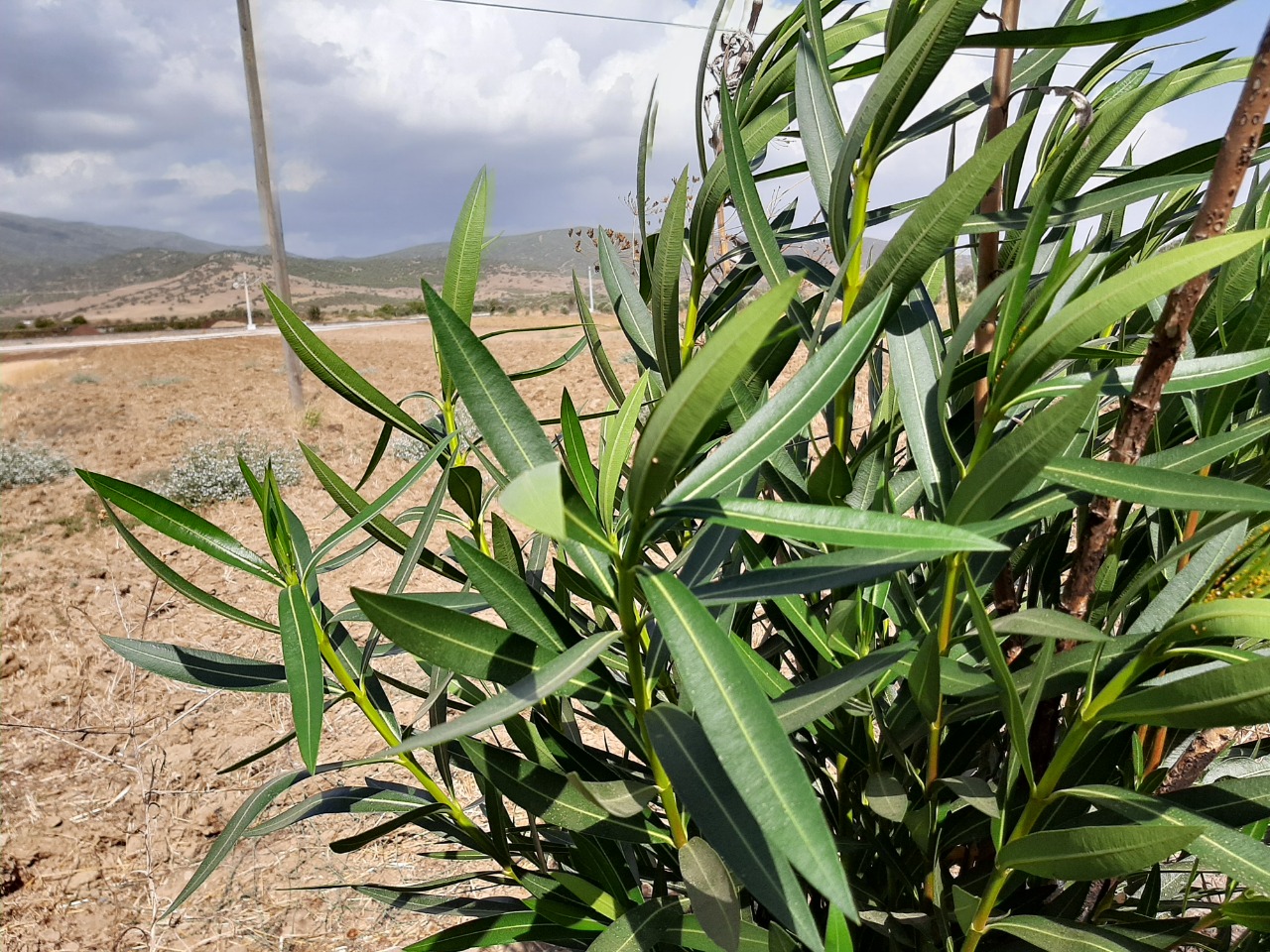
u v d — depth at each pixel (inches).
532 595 24.4
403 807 37.5
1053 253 36.6
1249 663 18.9
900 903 33.5
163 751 123.5
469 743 28.8
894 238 24.0
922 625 27.9
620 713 32.0
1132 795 22.7
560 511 12.9
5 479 293.4
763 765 15.9
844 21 33.3
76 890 96.6
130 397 489.4
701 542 25.1
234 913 90.5
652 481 16.0
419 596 28.5
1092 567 27.2
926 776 32.5
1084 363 32.7
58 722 131.9
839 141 28.9
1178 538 33.0
